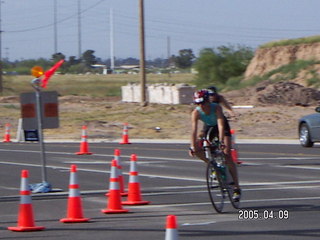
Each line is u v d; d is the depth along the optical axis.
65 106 60.34
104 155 28.67
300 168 22.95
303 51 83.31
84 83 122.69
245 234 12.18
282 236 11.96
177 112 51.09
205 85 88.94
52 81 131.38
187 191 18.14
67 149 31.91
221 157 14.48
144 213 14.73
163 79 137.62
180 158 26.95
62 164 25.45
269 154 27.80
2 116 52.50
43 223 13.67
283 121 43.00
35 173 22.78
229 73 90.88
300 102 56.41
